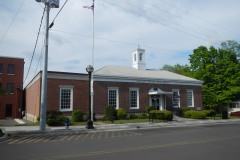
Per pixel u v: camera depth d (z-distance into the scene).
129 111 30.97
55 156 9.40
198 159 8.62
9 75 43.81
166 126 23.41
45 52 19.95
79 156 9.33
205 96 44.78
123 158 8.88
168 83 35.03
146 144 12.27
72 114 26.27
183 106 35.88
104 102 29.30
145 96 32.62
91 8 27.27
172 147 11.27
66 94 27.36
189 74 48.47
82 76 28.45
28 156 9.47
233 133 16.94
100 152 10.12
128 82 31.48
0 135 15.27
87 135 16.78
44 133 18.22
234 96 45.28
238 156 9.15
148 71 37.69
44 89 19.53
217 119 31.00
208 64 46.50
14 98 43.50
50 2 19.78
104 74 29.72
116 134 17.11
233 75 44.97
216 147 11.22
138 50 38.22
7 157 9.31
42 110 19.20
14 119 39.84
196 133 17.17
